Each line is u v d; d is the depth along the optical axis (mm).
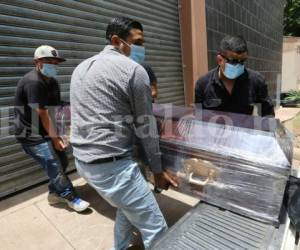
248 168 1685
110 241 2572
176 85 6516
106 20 4551
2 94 3258
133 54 1984
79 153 1868
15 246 2531
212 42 7105
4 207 3158
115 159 1791
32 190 3555
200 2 6422
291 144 1904
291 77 16609
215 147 1839
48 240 2604
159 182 2092
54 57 2764
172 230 1695
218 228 1680
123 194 1840
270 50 13180
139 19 5281
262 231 1626
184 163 1977
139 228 1972
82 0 4117
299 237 1546
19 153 3465
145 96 1772
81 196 3350
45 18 3633
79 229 2746
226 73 2361
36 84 2748
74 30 4023
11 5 3266
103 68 1767
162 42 5977
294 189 1742
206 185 1896
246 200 1732
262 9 11508
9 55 3285
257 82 2516
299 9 22062
